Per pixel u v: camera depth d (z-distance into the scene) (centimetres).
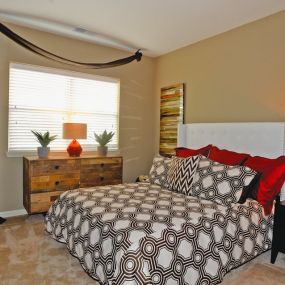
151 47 422
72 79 403
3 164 352
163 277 165
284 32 292
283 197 264
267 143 289
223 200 238
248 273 219
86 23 335
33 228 311
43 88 379
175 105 433
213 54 371
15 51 352
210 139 354
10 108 356
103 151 402
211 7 287
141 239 167
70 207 240
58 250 254
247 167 249
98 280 179
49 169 340
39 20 330
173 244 175
